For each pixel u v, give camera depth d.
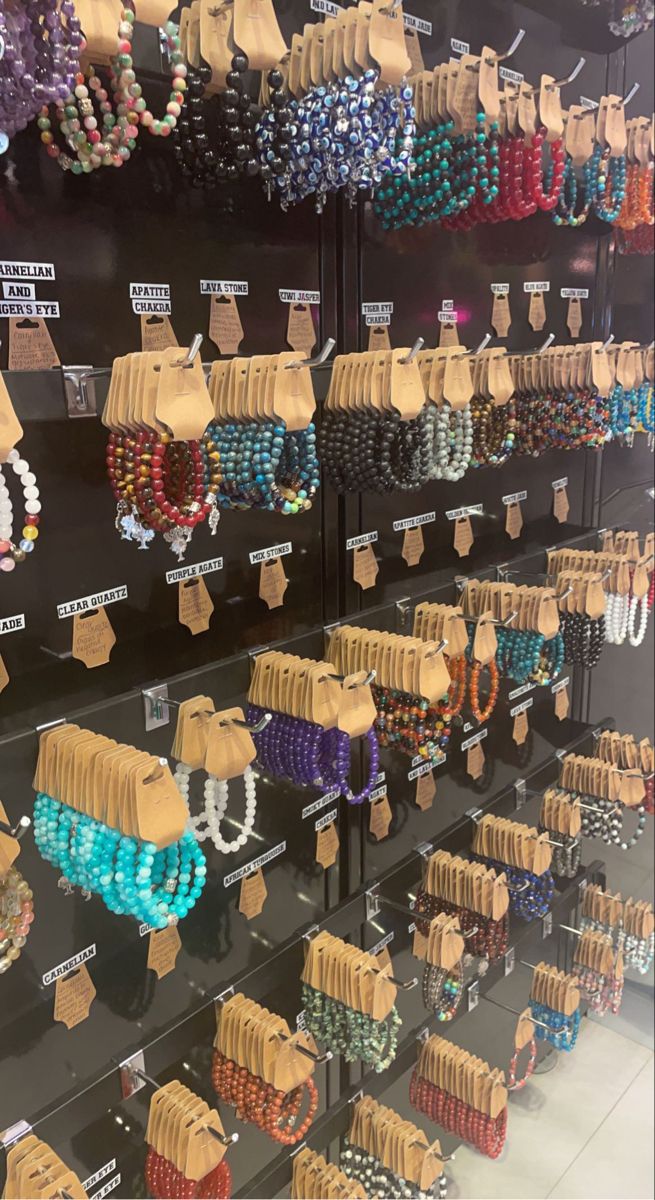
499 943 1.95
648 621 2.63
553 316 1.98
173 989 1.48
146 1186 1.53
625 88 2.01
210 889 1.51
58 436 1.15
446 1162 2.13
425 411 1.44
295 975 1.69
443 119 1.39
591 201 1.75
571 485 2.18
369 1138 1.85
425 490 1.74
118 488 1.13
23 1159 1.23
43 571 1.17
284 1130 1.56
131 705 1.27
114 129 1.04
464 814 2.05
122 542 1.25
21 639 1.17
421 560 1.78
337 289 1.47
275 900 1.65
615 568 2.04
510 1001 2.23
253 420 1.20
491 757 2.11
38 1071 1.31
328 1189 1.71
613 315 2.17
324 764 1.47
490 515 1.94
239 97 1.14
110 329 1.17
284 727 1.41
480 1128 1.90
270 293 1.36
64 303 1.12
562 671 2.29
